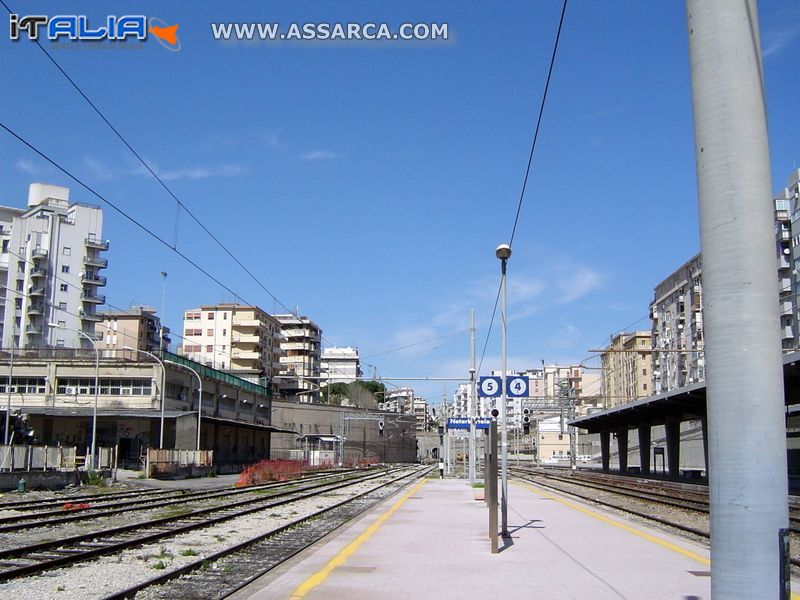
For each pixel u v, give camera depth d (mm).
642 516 21953
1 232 104938
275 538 16406
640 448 59125
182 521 19641
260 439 82812
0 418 47406
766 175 4531
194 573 11492
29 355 60469
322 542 15781
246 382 78125
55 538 15781
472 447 39438
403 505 25234
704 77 4605
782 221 69125
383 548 13680
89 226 101188
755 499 4273
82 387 57656
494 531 12961
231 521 20375
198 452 52469
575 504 26109
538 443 97438
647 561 12047
